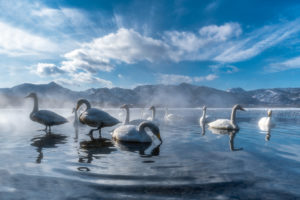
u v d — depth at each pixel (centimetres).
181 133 1183
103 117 1143
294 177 473
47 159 607
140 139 863
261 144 858
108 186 416
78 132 1158
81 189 402
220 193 391
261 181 449
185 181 445
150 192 392
